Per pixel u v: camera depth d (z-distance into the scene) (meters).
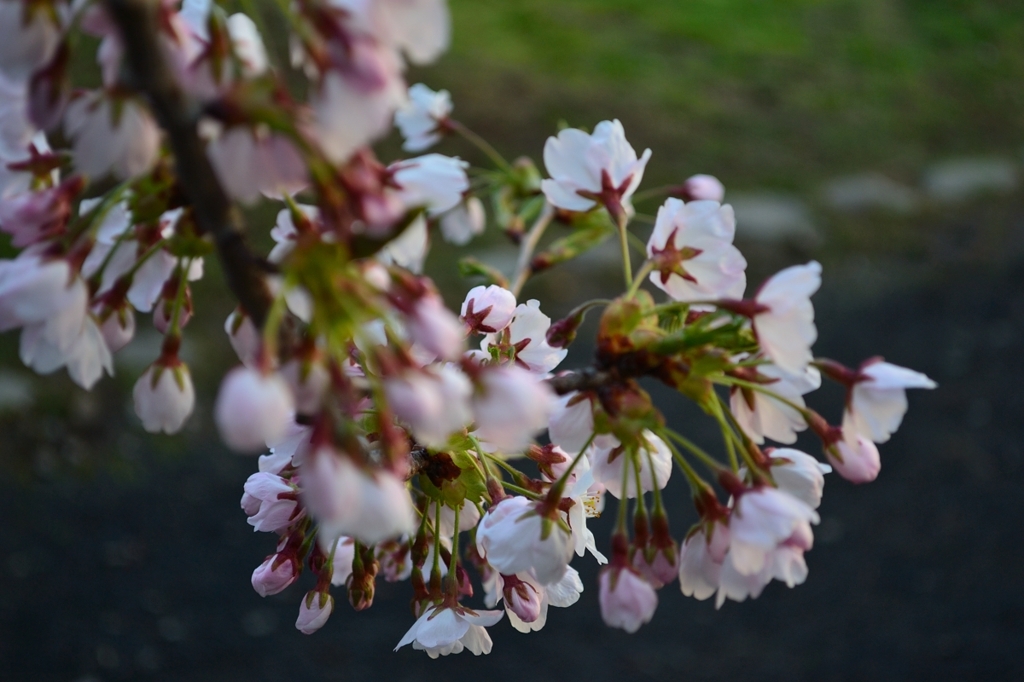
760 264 3.82
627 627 0.57
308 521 0.63
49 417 2.62
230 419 0.47
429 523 0.64
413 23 0.48
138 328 2.92
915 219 4.24
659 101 4.65
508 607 0.64
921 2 6.05
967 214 4.34
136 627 2.08
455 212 1.02
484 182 1.02
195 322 3.02
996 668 2.03
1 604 2.10
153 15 0.47
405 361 0.49
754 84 4.93
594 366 0.58
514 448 0.62
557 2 5.36
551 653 2.09
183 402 0.55
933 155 4.72
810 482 0.59
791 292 0.56
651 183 4.12
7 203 0.51
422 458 0.62
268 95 0.47
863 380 0.59
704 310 0.63
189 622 2.11
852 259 3.96
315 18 0.47
